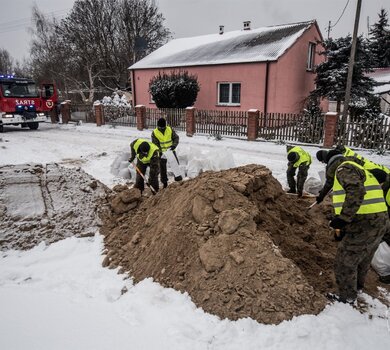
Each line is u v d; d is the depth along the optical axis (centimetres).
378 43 3497
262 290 302
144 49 3269
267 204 462
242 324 282
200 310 305
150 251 404
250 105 1723
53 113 2109
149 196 618
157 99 1839
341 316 296
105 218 554
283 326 277
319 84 1634
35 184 575
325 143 1155
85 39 3086
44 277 396
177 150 841
